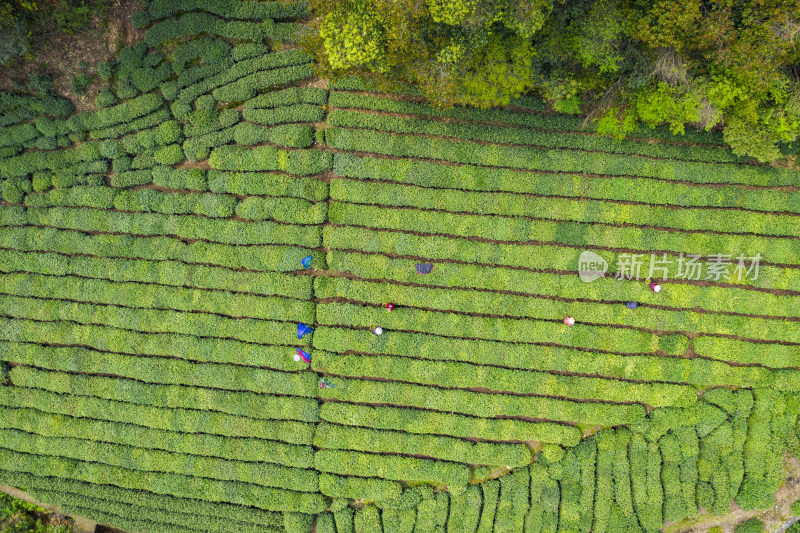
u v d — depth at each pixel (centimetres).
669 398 2803
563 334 2816
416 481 2894
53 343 2903
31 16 2667
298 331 2859
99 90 2884
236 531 2880
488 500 2842
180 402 2880
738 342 2798
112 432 2888
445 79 2244
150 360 2889
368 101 2830
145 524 2883
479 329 2828
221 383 2872
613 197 2808
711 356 2808
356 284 2859
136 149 2897
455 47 2162
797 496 2773
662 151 2781
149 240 2900
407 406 2875
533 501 2838
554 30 2380
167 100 2908
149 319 2889
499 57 2398
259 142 2902
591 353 2823
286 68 2848
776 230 2769
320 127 2891
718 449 2809
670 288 2809
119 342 2894
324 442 2856
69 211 2905
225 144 2914
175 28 2808
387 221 2848
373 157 2859
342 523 2861
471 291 2847
